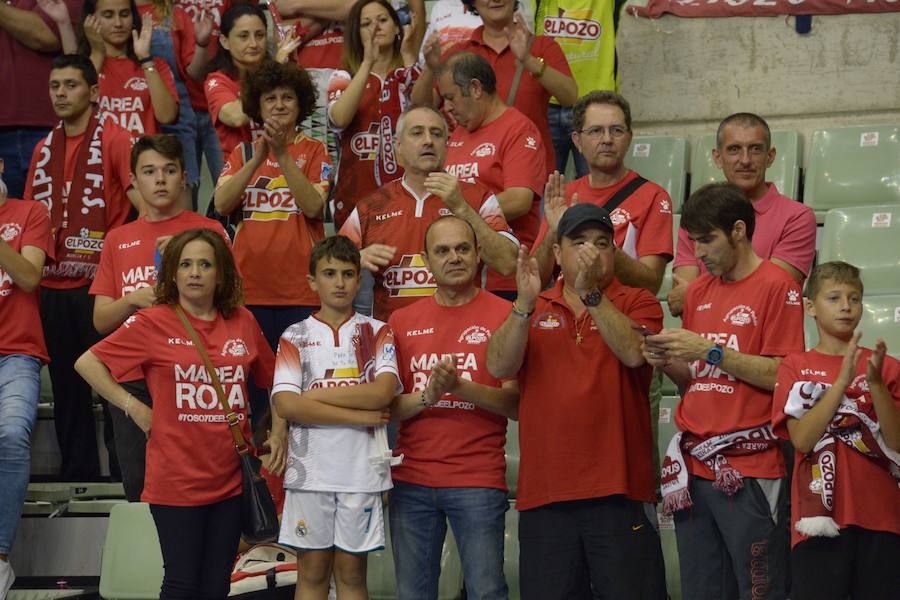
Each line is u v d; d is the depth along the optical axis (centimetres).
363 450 1608
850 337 1511
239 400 1670
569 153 2484
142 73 2572
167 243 1723
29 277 2039
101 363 1669
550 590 1498
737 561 1482
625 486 1486
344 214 2258
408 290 1791
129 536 1916
